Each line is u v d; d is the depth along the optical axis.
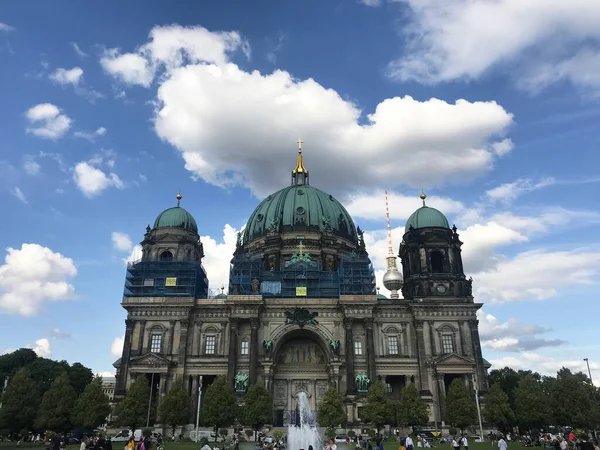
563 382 102.69
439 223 111.94
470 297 104.81
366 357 101.88
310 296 111.56
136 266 110.38
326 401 91.06
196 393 100.06
